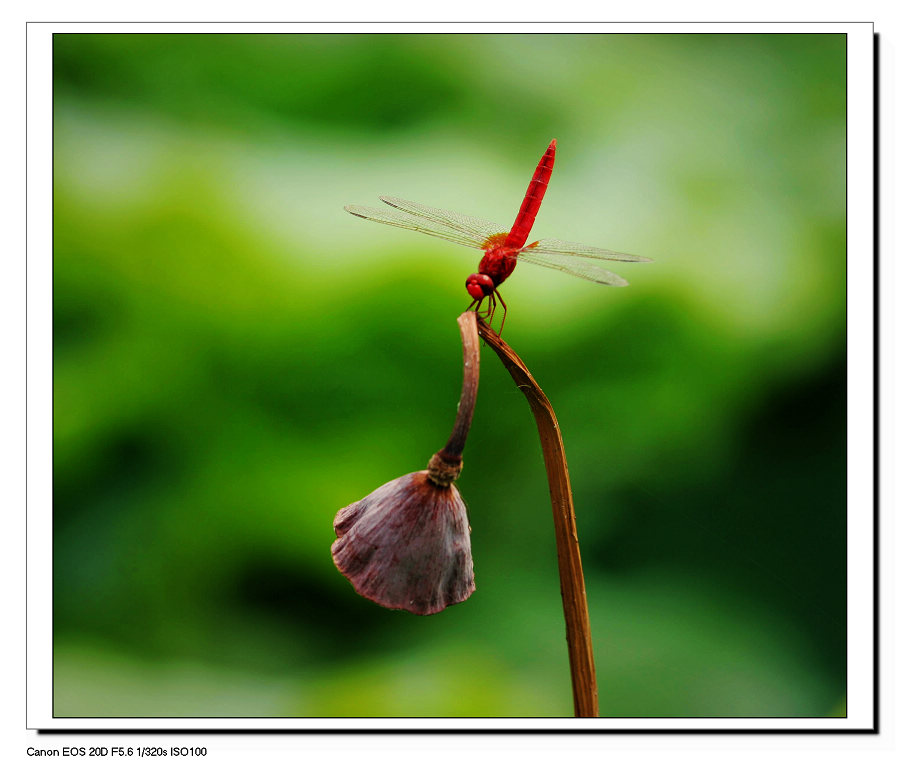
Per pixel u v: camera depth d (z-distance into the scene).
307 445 1.71
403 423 1.75
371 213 1.14
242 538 1.64
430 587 1.00
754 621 1.78
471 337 1.00
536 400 1.01
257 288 1.70
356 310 1.71
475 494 1.83
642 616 1.75
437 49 2.12
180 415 1.68
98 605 1.59
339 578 1.65
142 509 1.64
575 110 2.12
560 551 1.01
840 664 1.69
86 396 1.62
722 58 2.22
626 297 1.80
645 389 1.82
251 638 1.63
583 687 1.01
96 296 1.66
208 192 1.72
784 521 1.85
